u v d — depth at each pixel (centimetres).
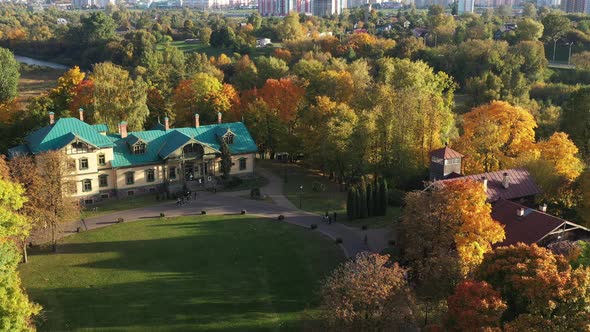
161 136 9725
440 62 17425
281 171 10750
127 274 6319
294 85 11831
